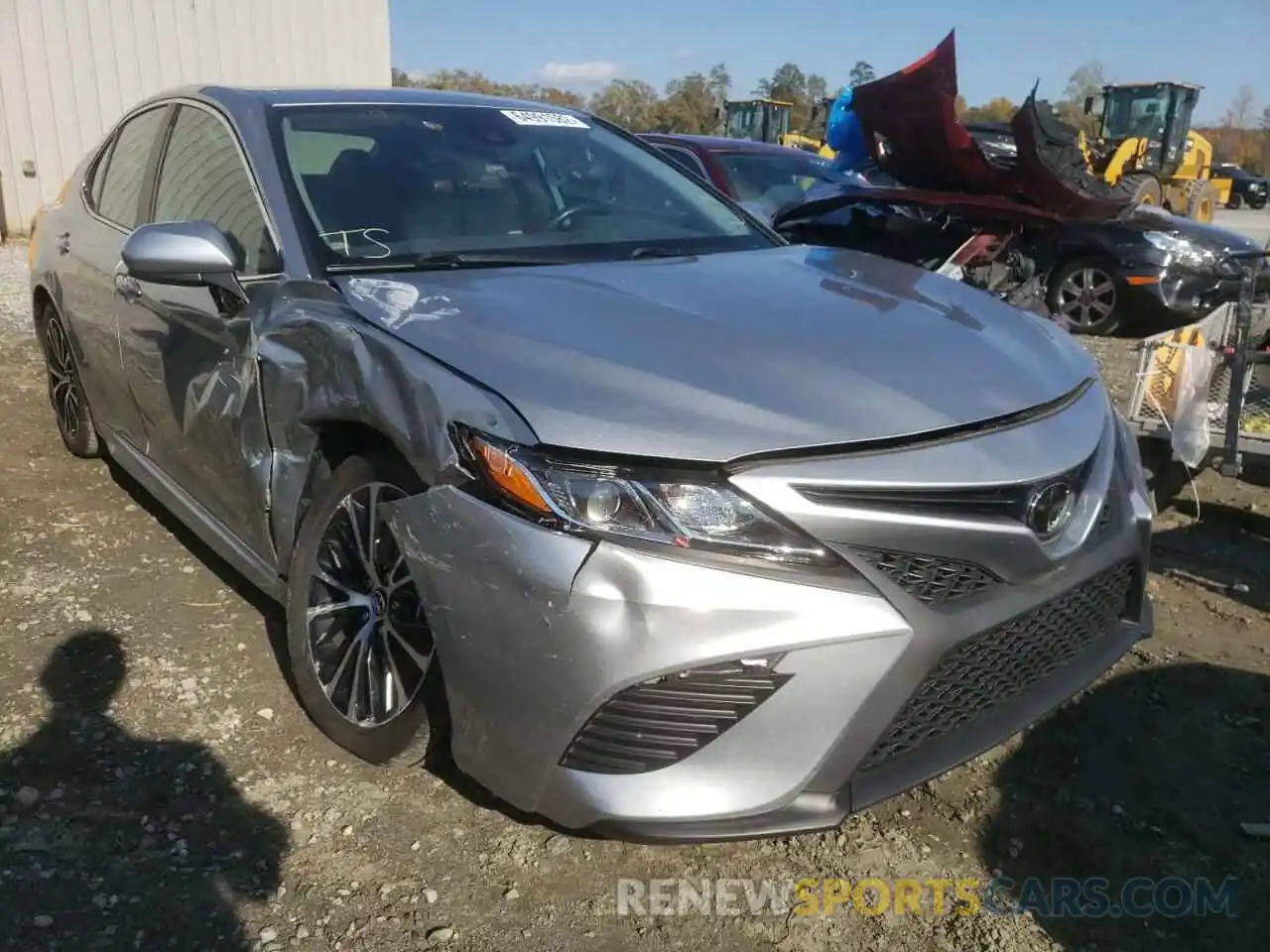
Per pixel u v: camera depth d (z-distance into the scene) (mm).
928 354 2475
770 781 2049
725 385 2199
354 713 2627
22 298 8461
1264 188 38250
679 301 2643
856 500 2062
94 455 4805
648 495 2018
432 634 2227
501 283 2744
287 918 2219
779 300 2709
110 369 3893
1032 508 2229
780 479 2029
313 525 2686
